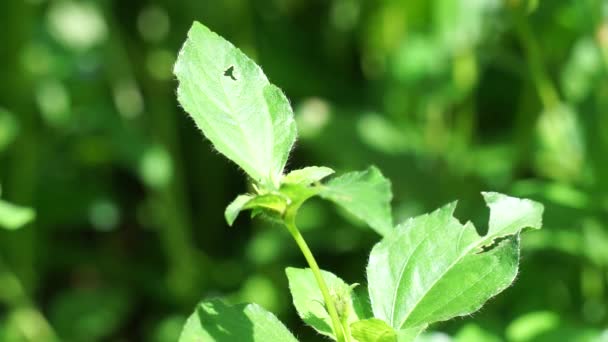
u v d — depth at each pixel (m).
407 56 1.05
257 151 0.45
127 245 1.19
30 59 1.12
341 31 1.19
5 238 1.08
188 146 1.16
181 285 1.09
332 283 0.47
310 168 0.45
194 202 1.17
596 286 0.86
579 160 0.89
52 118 1.12
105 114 1.10
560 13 0.89
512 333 0.68
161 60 1.15
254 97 0.45
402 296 0.46
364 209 0.46
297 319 0.99
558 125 0.88
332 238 0.98
